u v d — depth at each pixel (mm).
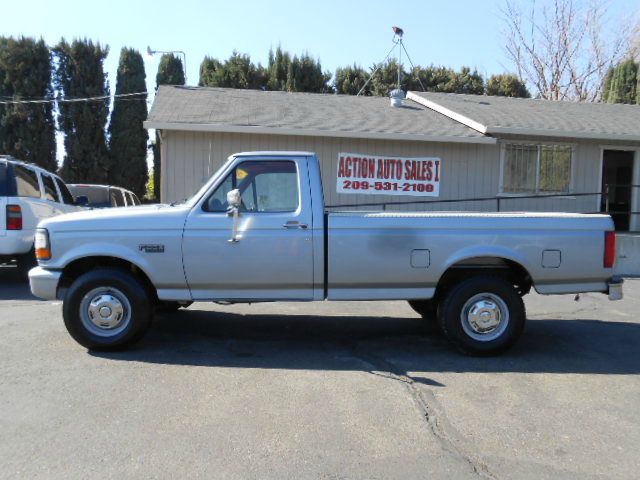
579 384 5070
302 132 12977
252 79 26047
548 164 14672
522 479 3402
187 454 3633
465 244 5762
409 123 14289
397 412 4359
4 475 3352
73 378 5008
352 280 5746
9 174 9164
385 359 5750
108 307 5684
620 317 8008
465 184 14242
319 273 5723
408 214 5797
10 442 3775
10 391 4684
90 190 13727
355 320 7508
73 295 5637
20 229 9188
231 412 4305
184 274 5699
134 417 4188
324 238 5691
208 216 5699
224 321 7324
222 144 13203
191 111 13562
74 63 22156
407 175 13969
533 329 7203
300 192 5746
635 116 16281
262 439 3859
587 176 14930
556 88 30266
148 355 5730
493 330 5852
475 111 15320
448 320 5793
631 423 4238
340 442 3836
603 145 14906
